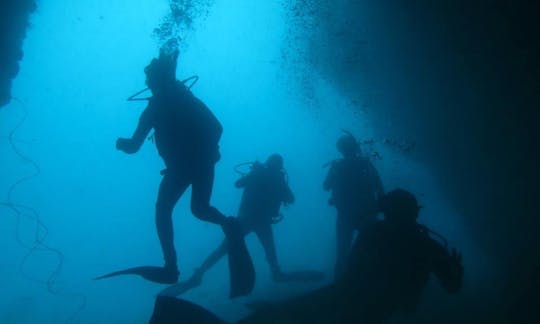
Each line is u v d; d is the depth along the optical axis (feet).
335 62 28.71
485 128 18.08
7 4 16.51
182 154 8.05
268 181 15.47
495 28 15.98
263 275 18.79
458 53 18.07
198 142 8.08
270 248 15.93
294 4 31.55
